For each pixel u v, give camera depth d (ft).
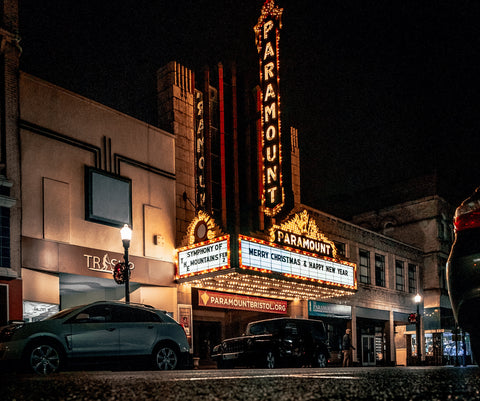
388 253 120.37
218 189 83.61
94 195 66.33
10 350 32.68
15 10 62.13
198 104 84.74
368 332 112.37
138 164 73.51
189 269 73.77
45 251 59.52
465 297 14.17
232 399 9.80
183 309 75.05
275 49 82.48
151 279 71.67
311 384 13.00
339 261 87.81
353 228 110.42
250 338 59.16
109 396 10.91
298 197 97.25
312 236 83.30
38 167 61.41
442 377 14.17
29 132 61.21
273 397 9.98
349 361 82.12
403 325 126.31
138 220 72.18
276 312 90.43
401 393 10.12
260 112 87.71
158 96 83.20
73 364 34.35
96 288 71.67
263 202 80.64
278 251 75.72
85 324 35.37
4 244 55.77
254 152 87.45
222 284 77.51
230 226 83.92
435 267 130.00
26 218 58.85
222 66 87.56
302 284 79.56
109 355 35.76
